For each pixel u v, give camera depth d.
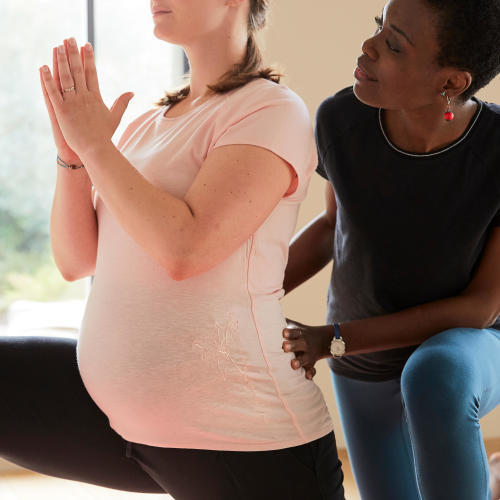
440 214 1.83
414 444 1.60
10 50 5.96
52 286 6.33
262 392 1.45
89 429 1.62
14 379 1.63
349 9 3.70
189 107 1.62
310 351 1.59
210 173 1.39
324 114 1.96
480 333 1.81
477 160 1.79
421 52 1.66
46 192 6.07
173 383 1.43
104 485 1.69
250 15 1.61
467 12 1.62
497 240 1.88
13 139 5.95
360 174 1.89
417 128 1.78
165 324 1.43
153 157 1.52
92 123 1.41
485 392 1.72
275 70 1.65
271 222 1.48
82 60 1.45
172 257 1.35
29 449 1.66
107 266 1.53
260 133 1.41
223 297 1.43
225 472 1.47
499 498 2.38
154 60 4.07
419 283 1.90
